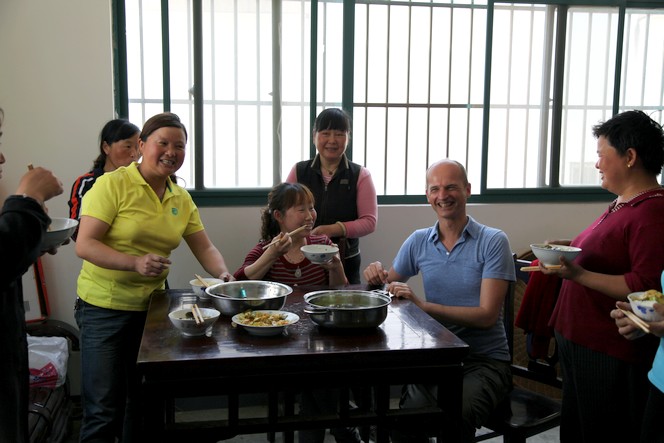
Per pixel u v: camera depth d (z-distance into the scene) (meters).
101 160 2.63
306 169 2.91
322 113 2.82
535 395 2.30
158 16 3.02
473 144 3.37
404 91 3.27
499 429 2.11
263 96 3.15
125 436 2.23
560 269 1.86
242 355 1.53
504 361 2.21
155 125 2.11
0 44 2.83
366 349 1.59
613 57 3.40
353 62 3.18
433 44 3.25
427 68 3.27
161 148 2.09
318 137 2.83
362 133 3.26
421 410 1.68
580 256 1.98
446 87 3.30
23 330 1.45
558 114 3.40
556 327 2.08
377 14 3.18
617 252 1.88
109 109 2.95
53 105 2.91
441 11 3.23
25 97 2.88
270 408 1.64
